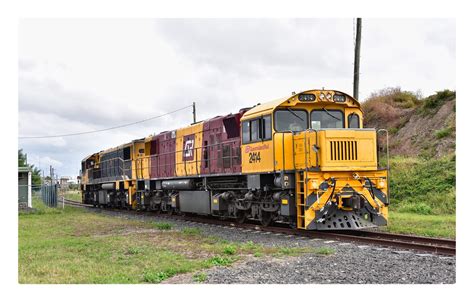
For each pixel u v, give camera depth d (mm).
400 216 20594
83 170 46750
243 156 18281
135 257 12852
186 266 11320
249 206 18797
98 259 12781
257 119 17234
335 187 15008
